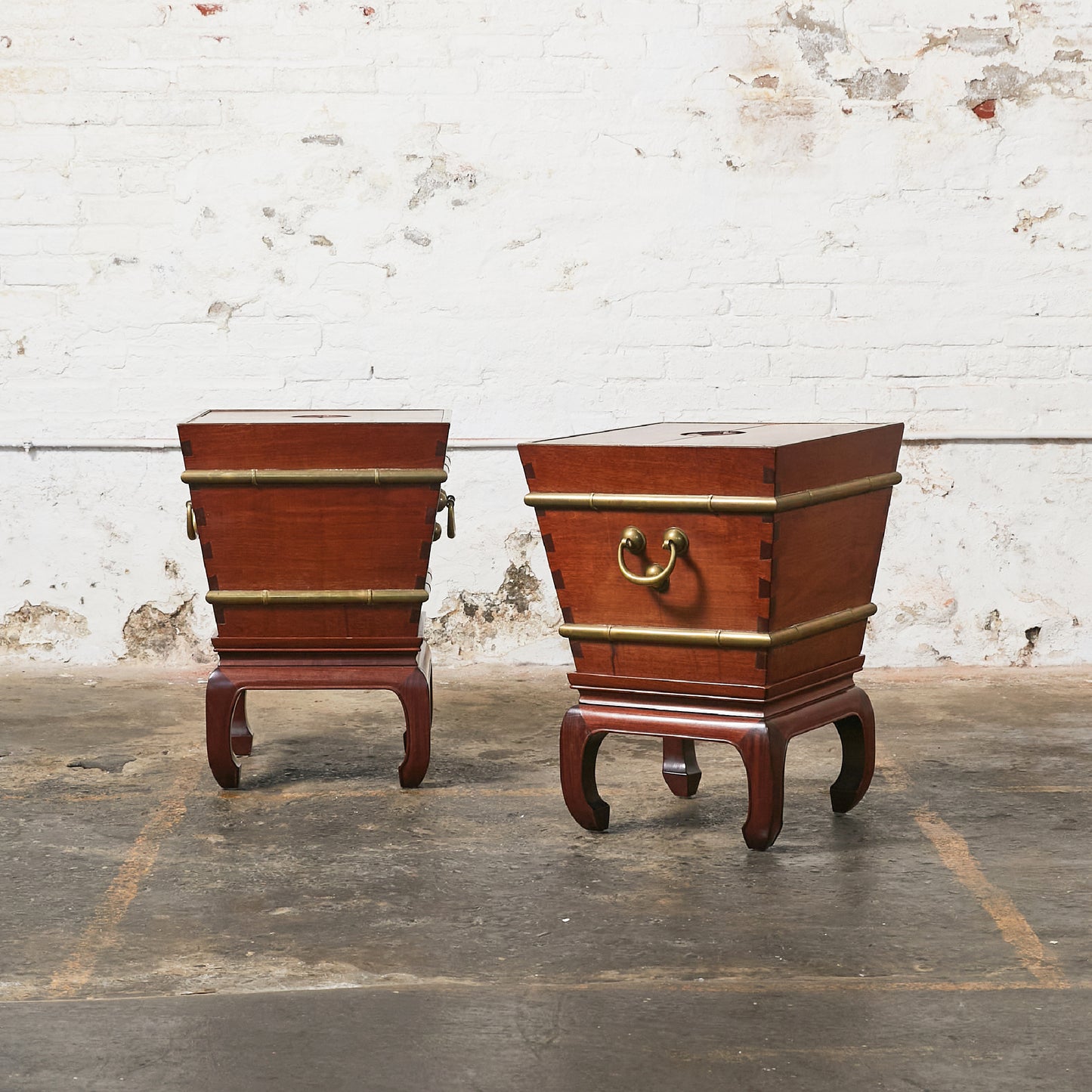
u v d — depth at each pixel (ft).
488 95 16.22
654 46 16.19
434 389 16.65
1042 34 16.21
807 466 10.09
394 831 11.12
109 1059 7.38
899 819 11.34
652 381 16.67
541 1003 8.02
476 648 16.97
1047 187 16.40
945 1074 7.14
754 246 16.47
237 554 11.76
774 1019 7.80
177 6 16.02
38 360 16.44
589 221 16.42
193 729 14.28
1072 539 16.76
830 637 10.85
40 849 10.78
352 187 16.31
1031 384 16.63
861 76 16.25
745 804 11.73
